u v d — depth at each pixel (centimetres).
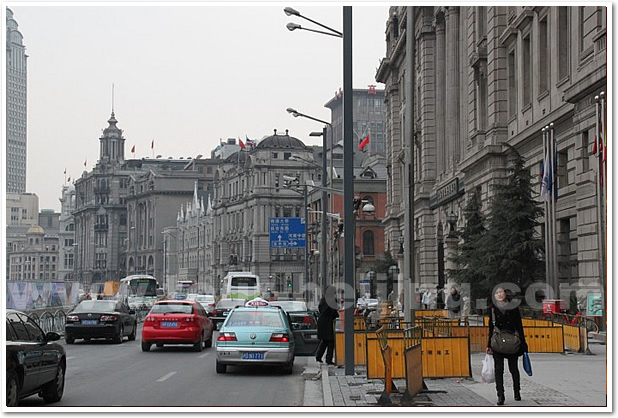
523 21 4138
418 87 7094
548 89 3828
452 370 1850
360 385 1747
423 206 6550
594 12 3056
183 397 1620
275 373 2145
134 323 3803
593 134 3078
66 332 3397
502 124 4500
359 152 13800
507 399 1474
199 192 19100
